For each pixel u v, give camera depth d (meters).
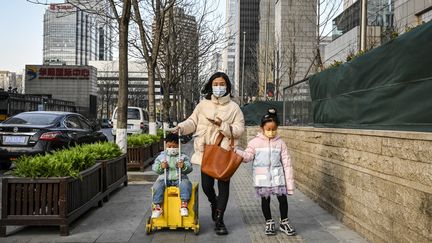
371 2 32.38
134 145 12.77
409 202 4.57
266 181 6.02
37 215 5.77
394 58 5.27
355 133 6.20
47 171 5.85
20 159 6.18
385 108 5.55
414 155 4.47
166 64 23.62
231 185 10.80
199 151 6.31
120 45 10.96
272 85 28.27
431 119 4.49
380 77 5.69
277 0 31.09
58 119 12.34
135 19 17.38
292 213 7.46
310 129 8.95
